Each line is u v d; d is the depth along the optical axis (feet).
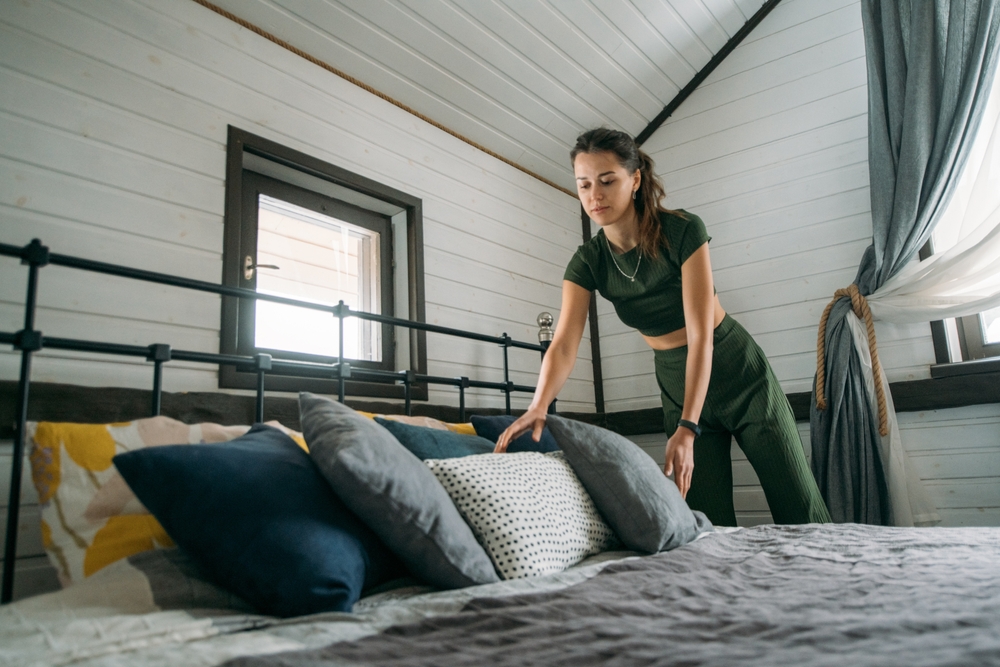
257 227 7.40
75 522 3.89
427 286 8.87
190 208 6.38
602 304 11.88
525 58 9.55
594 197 6.32
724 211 10.89
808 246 10.07
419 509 3.74
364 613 3.10
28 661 2.51
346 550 3.52
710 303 6.26
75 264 4.71
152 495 3.33
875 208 9.09
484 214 10.06
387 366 8.52
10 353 5.03
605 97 10.85
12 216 5.23
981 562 3.56
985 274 8.39
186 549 3.37
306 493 3.67
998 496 8.34
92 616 3.03
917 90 8.78
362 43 8.11
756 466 7.25
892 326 9.20
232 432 4.88
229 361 5.67
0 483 4.76
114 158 5.91
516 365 10.07
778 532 5.28
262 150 7.15
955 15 8.62
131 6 6.26
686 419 5.82
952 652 2.02
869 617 2.59
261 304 7.46
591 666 2.18
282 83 7.50
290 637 2.78
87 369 5.41
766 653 2.18
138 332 5.80
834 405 8.76
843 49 10.21
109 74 6.00
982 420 8.54
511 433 5.54
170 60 6.48
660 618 2.81
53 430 4.16
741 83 11.03
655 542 4.83
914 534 4.69
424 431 5.43
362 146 8.30
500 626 2.77
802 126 10.39
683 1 10.03
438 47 8.69
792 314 10.05
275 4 7.27
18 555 4.68
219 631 2.94
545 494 4.66
